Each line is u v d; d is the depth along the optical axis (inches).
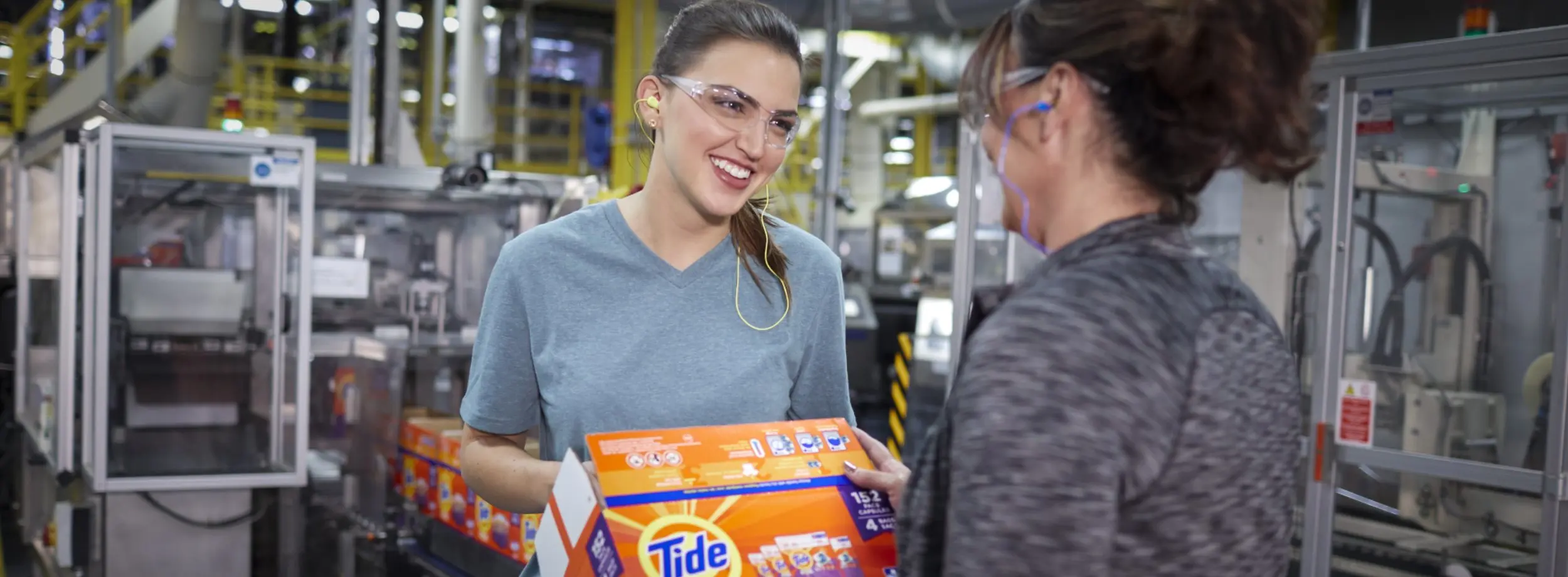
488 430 51.2
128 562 155.3
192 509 159.0
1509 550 114.3
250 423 163.3
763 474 39.5
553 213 181.0
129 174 153.9
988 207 165.6
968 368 29.1
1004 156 32.2
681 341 49.2
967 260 165.8
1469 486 116.9
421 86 408.8
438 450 161.6
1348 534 127.1
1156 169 29.8
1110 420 26.5
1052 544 26.1
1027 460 26.5
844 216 485.1
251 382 163.0
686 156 46.7
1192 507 28.0
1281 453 30.7
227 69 334.3
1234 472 28.8
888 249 428.1
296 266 160.1
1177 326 28.2
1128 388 26.8
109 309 150.3
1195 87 28.5
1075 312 27.7
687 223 49.4
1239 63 28.2
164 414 157.8
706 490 37.9
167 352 157.3
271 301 163.0
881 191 483.8
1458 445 117.4
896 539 34.5
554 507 39.4
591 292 49.3
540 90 469.4
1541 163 111.3
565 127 474.0
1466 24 126.8
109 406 151.3
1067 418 26.5
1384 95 118.3
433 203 183.2
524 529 137.7
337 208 177.6
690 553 35.9
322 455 176.1
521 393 51.0
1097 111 30.2
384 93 194.9
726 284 50.3
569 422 48.1
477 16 292.5
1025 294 29.5
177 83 216.8
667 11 327.6
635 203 51.4
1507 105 114.0
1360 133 120.9
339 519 176.1
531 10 435.5
